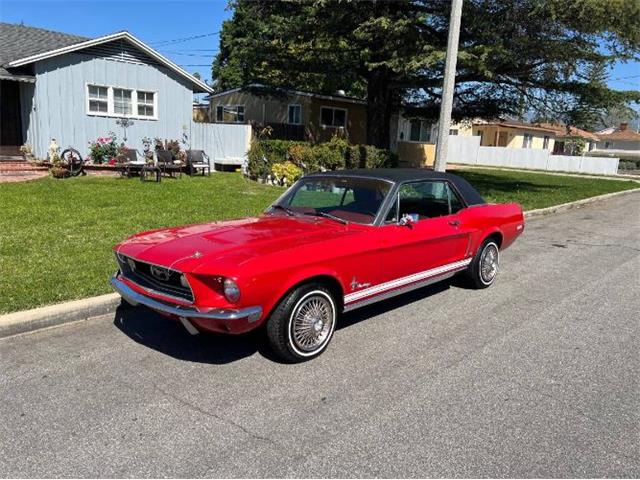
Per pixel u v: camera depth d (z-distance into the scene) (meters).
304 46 19.03
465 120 23.95
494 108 21.12
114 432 3.07
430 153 30.72
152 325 4.78
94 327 4.69
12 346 4.23
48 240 7.21
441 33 17.05
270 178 15.17
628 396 3.64
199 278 3.66
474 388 3.71
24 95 15.63
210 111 29.16
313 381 3.78
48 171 14.89
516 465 2.83
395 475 2.73
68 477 2.66
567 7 13.52
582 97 17.58
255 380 3.77
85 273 5.75
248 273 3.63
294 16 18.17
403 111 22.86
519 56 15.41
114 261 6.27
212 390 3.60
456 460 2.86
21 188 11.98
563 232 10.88
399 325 4.98
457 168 31.62
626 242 9.79
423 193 5.36
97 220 8.68
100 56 16.03
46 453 2.86
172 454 2.87
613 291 6.34
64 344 4.31
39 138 15.30
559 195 17.38
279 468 2.77
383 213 4.77
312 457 2.87
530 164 36.59
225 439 3.02
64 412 3.27
